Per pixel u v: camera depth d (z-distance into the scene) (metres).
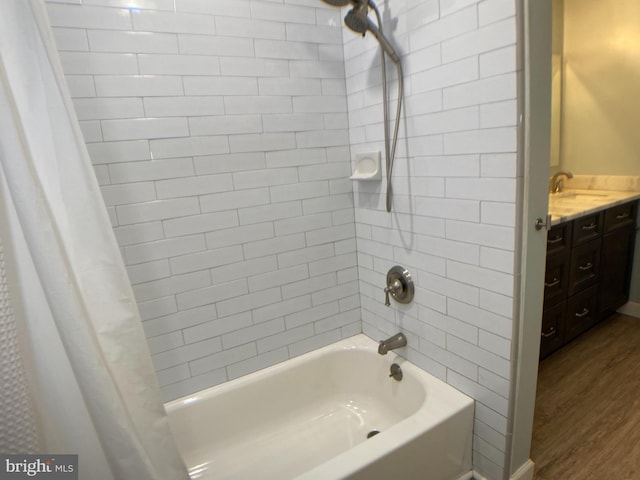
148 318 1.45
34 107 0.89
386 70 1.47
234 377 1.68
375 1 1.44
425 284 1.52
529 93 1.02
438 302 1.47
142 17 1.29
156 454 1.10
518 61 1.01
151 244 1.41
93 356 0.91
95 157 1.27
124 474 0.98
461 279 1.34
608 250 2.33
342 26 1.67
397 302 1.69
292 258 1.72
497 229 1.17
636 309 2.60
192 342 1.55
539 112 1.06
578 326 2.28
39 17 0.86
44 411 0.94
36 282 0.90
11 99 0.82
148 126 1.34
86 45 1.22
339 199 1.80
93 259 0.99
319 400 1.86
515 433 1.30
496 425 1.33
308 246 1.76
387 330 1.80
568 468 1.49
